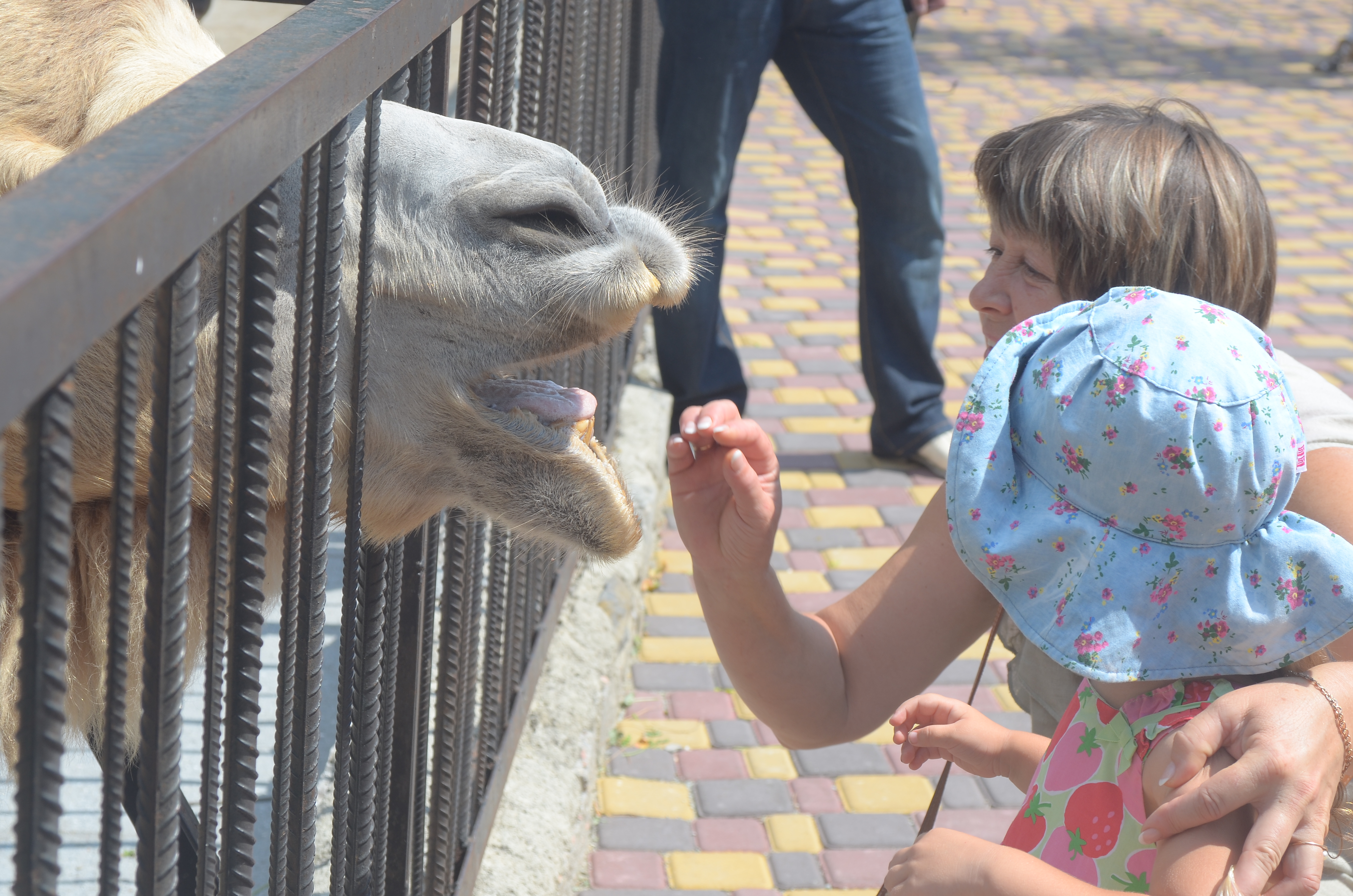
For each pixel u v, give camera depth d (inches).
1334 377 230.4
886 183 184.9
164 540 35.6
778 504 70.0
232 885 44.4
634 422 183.3
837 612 79.0
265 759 114.7
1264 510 56.6
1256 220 70.4
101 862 35.8
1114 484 57.3
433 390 60.7
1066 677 75.7
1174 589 57.3
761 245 292.5
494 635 99.3
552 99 95.3
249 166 36.2
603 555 64.2
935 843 59.7
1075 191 69.0
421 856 79.0
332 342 46.6
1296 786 51.1
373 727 60.1
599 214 62.1
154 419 35.0
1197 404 55.6
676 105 177.6
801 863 127.1
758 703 76.2
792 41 179.3
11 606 57.3
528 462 62.6
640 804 133.4
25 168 57.9
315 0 47.9
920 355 198.8
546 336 60.7
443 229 59.4
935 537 78.5
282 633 48.2
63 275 26.2
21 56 60.6
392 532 63.6
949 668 157.5
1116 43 458.9
